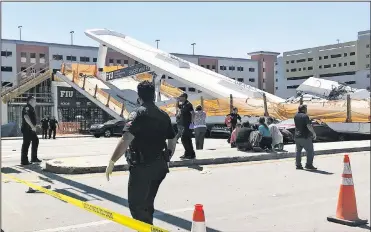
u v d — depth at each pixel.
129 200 4.49
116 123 31.53
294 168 11.34
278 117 26.78
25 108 11.53
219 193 8.06
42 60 80.38
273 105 27.20
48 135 31.75
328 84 47.56
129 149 4.48
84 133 37.75
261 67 107.31
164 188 8.52
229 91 35.25
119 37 50.81
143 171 4.40
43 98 45.00
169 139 4.84
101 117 46.28
